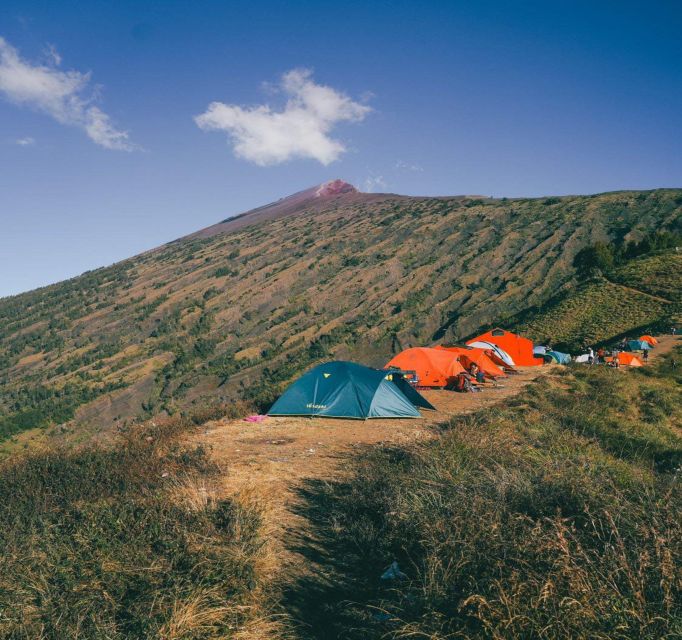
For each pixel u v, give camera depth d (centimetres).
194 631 323
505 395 1641
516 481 530
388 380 1286
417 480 579
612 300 6406
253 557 429
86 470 641
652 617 283
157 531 455
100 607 341
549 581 303
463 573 370
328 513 570
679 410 1495
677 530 370
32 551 415
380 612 364
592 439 925
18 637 306
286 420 1203
